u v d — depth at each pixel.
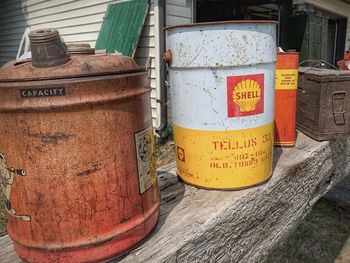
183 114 1.47
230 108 1.36
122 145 1.01
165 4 4.46
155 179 1.23
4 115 0.93
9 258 1.14
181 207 1.40
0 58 9.47
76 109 0.91
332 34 9.62
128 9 4.88
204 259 1.27
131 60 1.10
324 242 3.04
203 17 7.73
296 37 6.55
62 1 6.41
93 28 5.84
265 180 1.57
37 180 0.94
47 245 0.99
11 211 1.02
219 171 1.46
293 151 2.07
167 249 1.13
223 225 1.35
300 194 1.94
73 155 0.93
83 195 0.96
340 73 2.16
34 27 7.49
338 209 3.57
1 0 8.56
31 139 0.92
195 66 1.34
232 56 1.29
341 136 2.22
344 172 2.61
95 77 0.93
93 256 1.01
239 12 7.59
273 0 6.70
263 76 1.38
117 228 1.04
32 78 0.88
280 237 1.81
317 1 7.35
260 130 1.44
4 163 0.98
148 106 1.16
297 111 2.53
